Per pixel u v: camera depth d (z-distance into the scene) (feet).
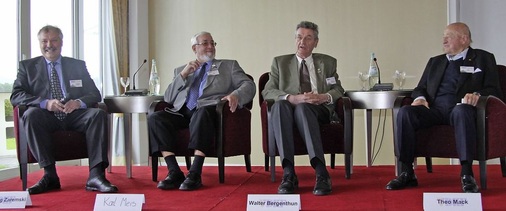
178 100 12.35
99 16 19.20
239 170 14.32
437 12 18.26
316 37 12.70
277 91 12.00
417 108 10.63
